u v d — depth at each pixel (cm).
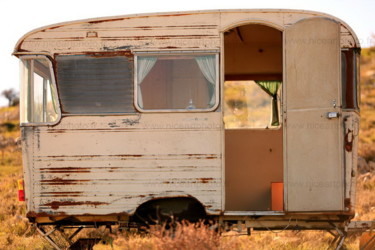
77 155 960
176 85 965
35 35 974
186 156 954
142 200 951
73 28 973
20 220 1495
